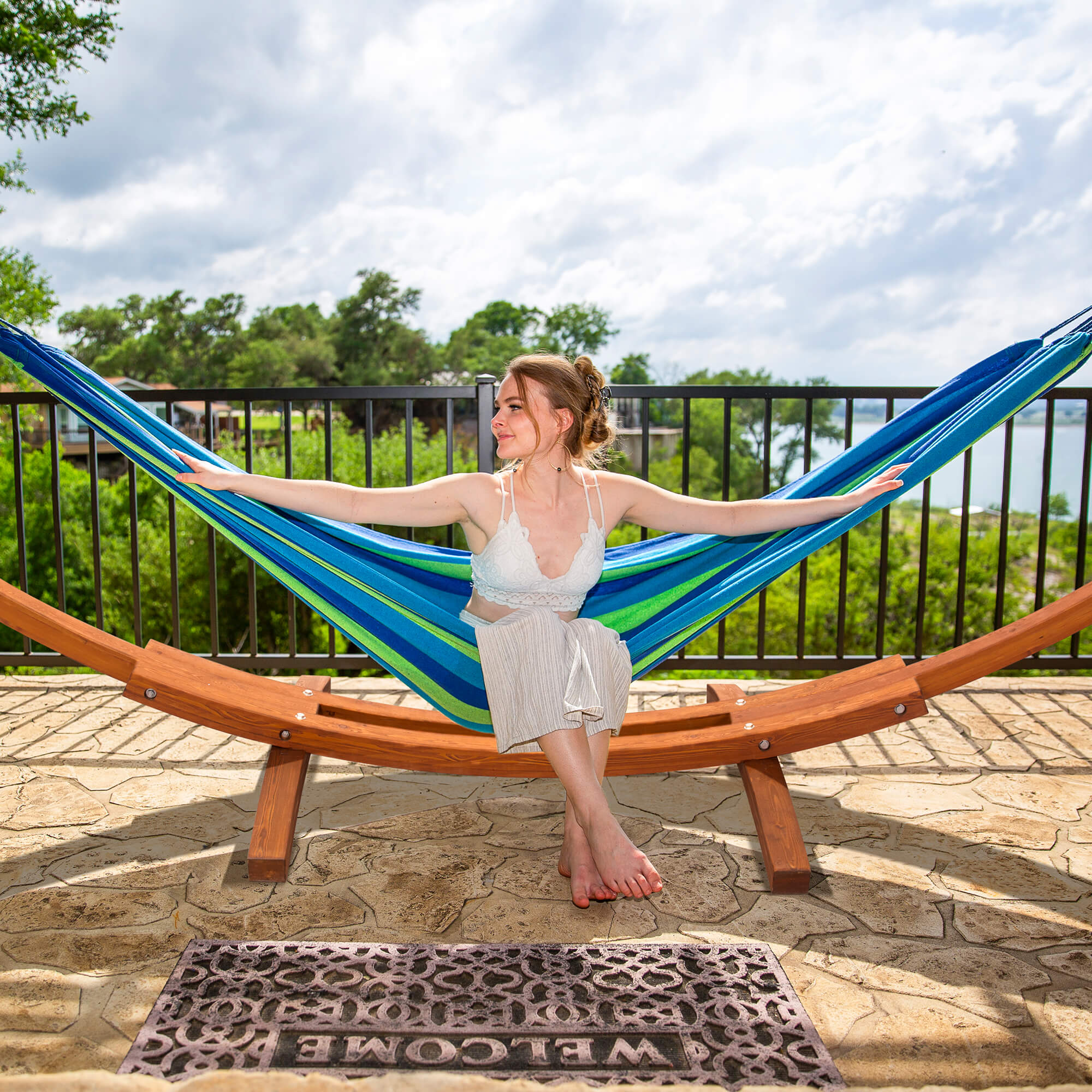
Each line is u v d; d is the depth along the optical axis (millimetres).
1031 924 1601
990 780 2344
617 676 1677
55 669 4137
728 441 3002
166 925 1571
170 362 59438
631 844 1517
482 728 1890
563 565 1728
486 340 62969
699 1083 1134
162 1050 1190
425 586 1903
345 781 2355
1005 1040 1247
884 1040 1246
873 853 1905
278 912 1623
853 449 1974
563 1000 1319
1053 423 3072
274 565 1787
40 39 11375
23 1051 1202
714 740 1826
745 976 1396
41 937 1525
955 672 1792
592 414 1753
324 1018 1265
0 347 1779
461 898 1687
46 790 2252
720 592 1834
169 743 2617
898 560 15281
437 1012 1285
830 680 1980
